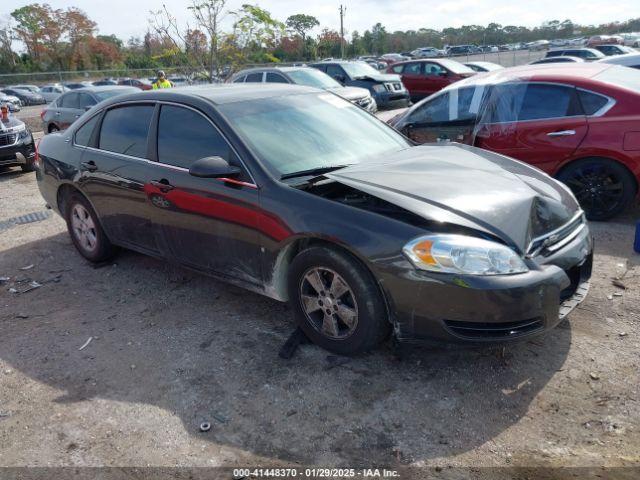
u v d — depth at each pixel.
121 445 2.76
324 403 2.98
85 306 4.34
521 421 2.78
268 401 3.02
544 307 2.89
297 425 2.82
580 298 3.29
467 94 6.38
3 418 3.02
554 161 5.68
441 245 2.84
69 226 5.26
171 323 3.96
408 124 6.88
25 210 7.37
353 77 16.14
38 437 2.85
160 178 4.03
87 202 4.90
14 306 4.42
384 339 3.27
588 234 3.48
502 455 2.56
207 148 3.81
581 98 5.55
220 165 3.45
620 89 5.38
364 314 3.09
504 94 6.00
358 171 3.53
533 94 5.83
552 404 2.88
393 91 16.14
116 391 3.20
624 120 5.31
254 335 3.71
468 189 3.25
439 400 2.96
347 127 4.27
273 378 3.22
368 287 3.06
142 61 39.78
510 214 3.05
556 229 3.21
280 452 2.65
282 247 3.37
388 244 2.94
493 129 6.01
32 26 59.75
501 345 2.89
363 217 3.07
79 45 61.62
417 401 2.96
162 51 13.05
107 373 3.39
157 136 4.16
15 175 10.01
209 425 2.85
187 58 12.39
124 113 4.52
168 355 3.54
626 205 5.49
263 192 3.44
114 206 4.53
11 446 2.80
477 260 2.80
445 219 2.92
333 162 3.81
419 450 2.62
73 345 3.75
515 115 5.89
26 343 3.81
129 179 4.28
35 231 6.36
